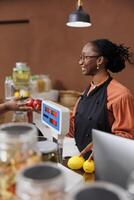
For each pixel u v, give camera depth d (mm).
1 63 4473
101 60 2051
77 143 1961
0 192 806
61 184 688
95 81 2109
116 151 1007
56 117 1544
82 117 2035
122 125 1887
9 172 815
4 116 2008
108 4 3539
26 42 4258
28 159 820
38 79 3734
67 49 3945
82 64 2121
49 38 4070
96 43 2080
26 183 668
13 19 4289
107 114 1957
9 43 4375
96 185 649
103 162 1061
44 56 4152
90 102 2055
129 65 3422
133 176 834
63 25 3926
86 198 621
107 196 621
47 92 3662
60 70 4047
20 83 3428
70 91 3793
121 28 3492
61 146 1562
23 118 1947
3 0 4305
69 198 627
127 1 3412
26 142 815
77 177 1221
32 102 1685
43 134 1673
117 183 976
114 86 2006
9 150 814
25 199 674
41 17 4082
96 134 1090
